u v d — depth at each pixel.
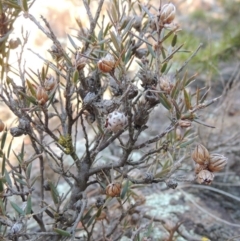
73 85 0.17
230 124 0.42
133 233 0.20
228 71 0.51
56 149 0.37
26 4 0.16
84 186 0.20
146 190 0.34
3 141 0.18
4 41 0.18
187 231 0.29
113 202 0.27
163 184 0.35
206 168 0.16
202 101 0.17
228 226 0.30
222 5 0.72
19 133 0.17
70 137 0.18
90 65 0.20
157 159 0.20
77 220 0.18
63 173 0.19
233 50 0.50
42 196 0.21
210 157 0.16
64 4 0.60
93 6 0.56
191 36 0.54
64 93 0.17
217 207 0.32
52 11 0.60
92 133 0.41
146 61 0.18
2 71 0.18
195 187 0.35
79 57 0.17
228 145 0.36
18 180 0.18
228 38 0.52
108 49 0.19
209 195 0.34
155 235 0.28
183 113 0.15
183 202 0.33
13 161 0.36
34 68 0.37
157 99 0.17
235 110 0.45
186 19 0.71
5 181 0.18
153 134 0.41
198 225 0.30
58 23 0.59
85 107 0.17
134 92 0.17
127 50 0.18
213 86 0.47
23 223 0.17
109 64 0.15
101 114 0.18
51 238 0.20
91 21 0.18
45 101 0.16
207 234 0.29
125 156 0.18
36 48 0.53
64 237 0.19
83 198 0.19
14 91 0.18
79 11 0.60
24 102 0.18
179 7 0.78
